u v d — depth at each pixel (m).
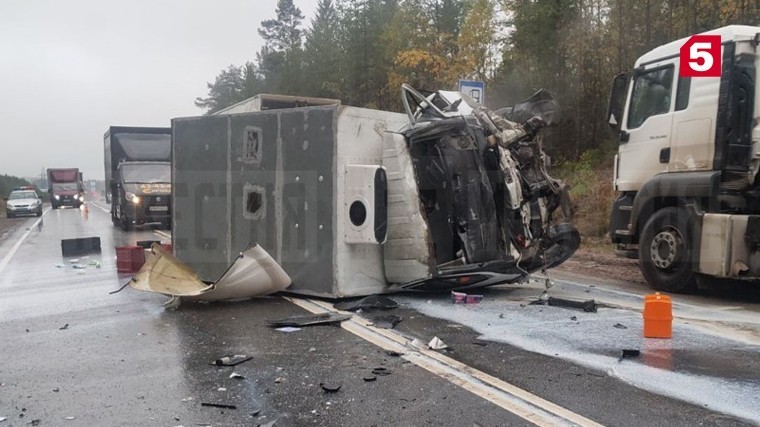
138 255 10.16
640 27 18.56
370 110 7.32
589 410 3.84
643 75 8.48
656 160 8.20
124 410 3.94
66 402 4.09
